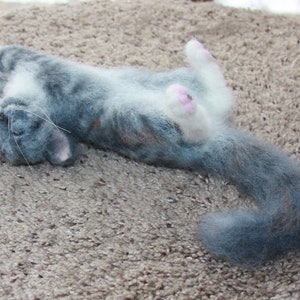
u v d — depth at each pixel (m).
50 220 0.70
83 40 0.91
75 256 0.67
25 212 0.71
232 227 0.65
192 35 0.92
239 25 0.93
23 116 0.69
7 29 0.92
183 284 0.65
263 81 0.84
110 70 0.73
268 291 0.64
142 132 0.68
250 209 0.68
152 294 0.64
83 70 0.72
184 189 0.73
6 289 0.64
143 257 0.67
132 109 0.68
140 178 0.74
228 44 0.90
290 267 0.66
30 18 0.95
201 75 0.72
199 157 0.69
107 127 0.70
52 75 0.71
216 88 0.72
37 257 0.67
